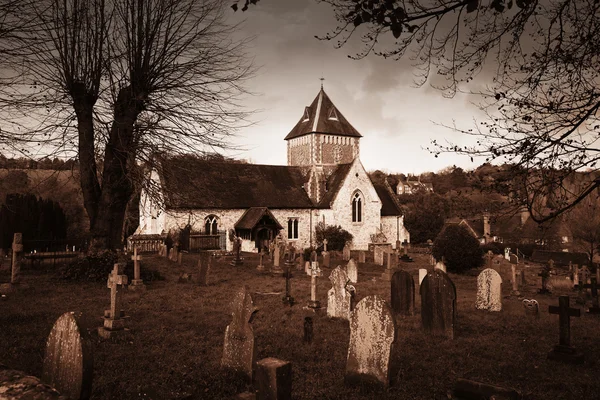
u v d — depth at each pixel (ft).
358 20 16.31
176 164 58.80
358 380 22.63
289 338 31.42
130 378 22.15
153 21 56.03
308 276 71.92
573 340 33.68
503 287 72.59
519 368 26.11
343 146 180.75
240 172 145.28
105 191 57.41
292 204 144.25
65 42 49.60
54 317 35.35
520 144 19.03
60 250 94.84
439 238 92.22
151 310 40.29
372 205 156.56
